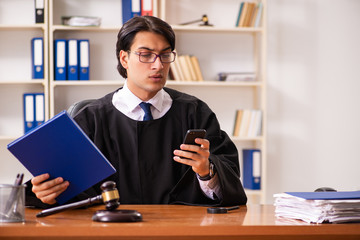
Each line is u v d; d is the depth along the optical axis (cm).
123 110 227
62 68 407
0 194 146
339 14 466
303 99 464
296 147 462
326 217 151
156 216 163
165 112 229
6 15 427
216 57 453
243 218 160
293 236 148
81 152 164
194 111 232
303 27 462
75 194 175
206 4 452
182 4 448
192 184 203
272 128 460
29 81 404
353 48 468
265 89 432
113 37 438
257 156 431
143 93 224
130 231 138
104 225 140
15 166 430
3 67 428
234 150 229
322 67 465
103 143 223
